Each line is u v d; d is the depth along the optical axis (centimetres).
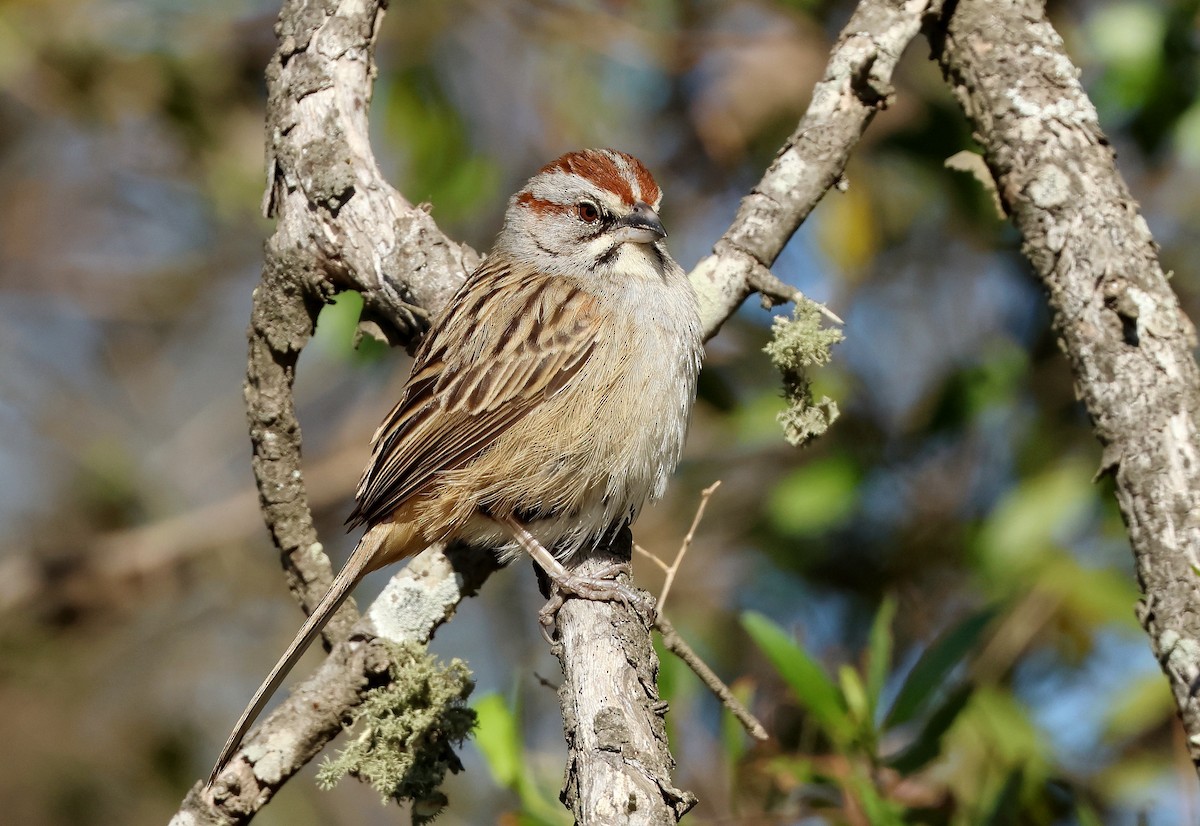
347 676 771
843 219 1241
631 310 835
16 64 1392
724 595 1278
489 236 1419
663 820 553
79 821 1487
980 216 1184
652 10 1347
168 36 1416
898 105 1230
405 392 841
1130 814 1059
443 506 818
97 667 1537
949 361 1205
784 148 833
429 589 806
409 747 742
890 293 1323
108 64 1420
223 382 1719
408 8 1338
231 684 1548
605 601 721
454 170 1291
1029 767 979
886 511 1192
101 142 1700
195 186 1555
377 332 889
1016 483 1140
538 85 1428
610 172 880
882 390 1272
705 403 1212
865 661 1115
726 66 1344
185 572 1552
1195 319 1237
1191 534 632
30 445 1686
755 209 825
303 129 836
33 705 1509
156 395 1705
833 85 823
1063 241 713
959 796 969
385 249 832
